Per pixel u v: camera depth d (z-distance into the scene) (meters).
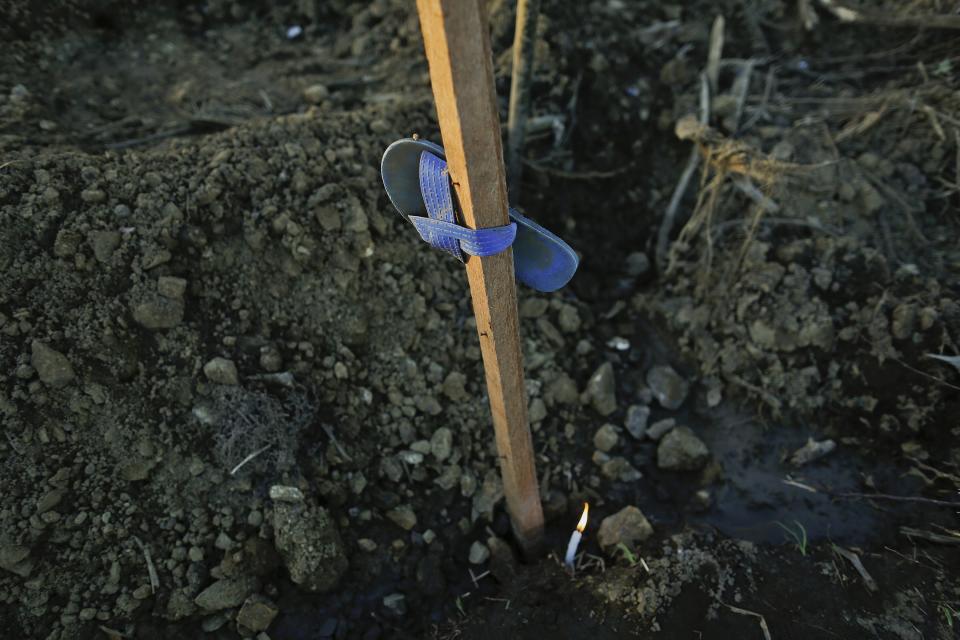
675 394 2.31
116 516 1.75
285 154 2.09
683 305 2.43
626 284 2.52
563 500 2.11
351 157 2.15
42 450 1.70
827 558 1.90
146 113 2.33
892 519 2.01
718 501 2.12
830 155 2.43
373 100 2.49
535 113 2.46
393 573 1.96
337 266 2.06
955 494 1.99
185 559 1.78
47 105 2.20
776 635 1.71
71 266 1.78
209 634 1.76
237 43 2.75
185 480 1.82
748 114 2.57
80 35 2.48
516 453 1.67
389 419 2.10
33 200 1.79
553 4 2.56
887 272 2.22
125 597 1.71
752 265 2.31
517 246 1.32
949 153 2.35
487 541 2.03
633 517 2.01
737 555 1.90
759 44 2.77
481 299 1.31
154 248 1.86
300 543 1.83
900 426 2.10
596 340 2.42
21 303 1.73
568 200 2.51
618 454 2.22
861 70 2.66
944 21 2.52
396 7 2.74
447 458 2.09
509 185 2.35
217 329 1.93
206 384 1.88
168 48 2.63
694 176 2.55
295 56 2.73
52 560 1.67
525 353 2.26
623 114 2.60
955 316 2.07
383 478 2.05
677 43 2.76
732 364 2.30
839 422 2.18
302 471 1.92
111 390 1.78
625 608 1.80
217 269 1.95
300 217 2.03
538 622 1.82
